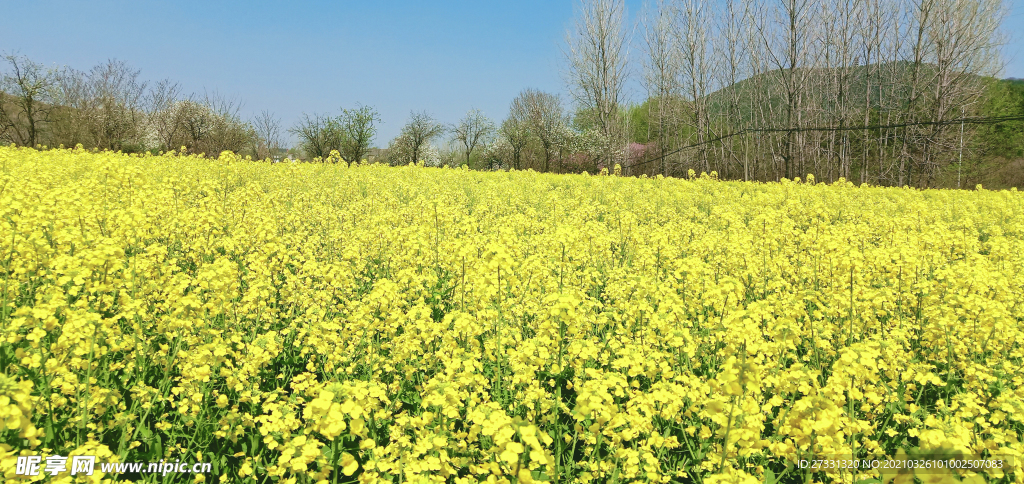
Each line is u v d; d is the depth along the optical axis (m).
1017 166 49.94
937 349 6.14
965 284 7.05
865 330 6.59
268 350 4.93
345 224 11.02
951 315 5.79
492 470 3.63
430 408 4.67
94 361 4.45
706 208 18.52
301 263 8.70
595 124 56.31
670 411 4.27
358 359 5.38
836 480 3.82
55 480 2.88
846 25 42.66
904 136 42.94
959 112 45.12
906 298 7.31
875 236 12.91
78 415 3.88
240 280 7.30
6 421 2.93
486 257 6.07
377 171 23.59
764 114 49.47
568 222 12.80
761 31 45.31
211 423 4.30
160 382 4.61
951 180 49.19
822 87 46.38
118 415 3.91
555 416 4.14
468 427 4.37
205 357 4.42
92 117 47.12
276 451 4.16
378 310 5.88
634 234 11.25
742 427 3.95
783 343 5.27
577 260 8.71
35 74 44.00
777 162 51.62
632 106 73.81
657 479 3.76
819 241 9.36
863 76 44.94
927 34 41.75
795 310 6.16
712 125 55.53
